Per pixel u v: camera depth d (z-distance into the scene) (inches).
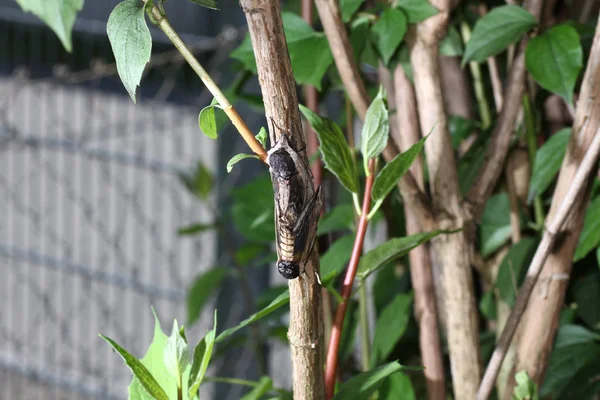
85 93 88.7
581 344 35.1
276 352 75.0
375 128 29.4
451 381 38.1
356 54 34.9
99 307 98.4
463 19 36.9
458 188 33.1
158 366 30.0
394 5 33.6
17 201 103.7
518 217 36.4
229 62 59.2
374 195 29.3
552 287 32.7
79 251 100.3
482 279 39.4
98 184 97.7
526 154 36.9
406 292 39.5
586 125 31.7
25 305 103.1
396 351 38.7
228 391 68.7
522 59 33.8
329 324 36.3
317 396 28.7
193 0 28.2
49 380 92.0
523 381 31.0
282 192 27.0
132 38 27.2
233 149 63.3
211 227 52.6
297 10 41.1
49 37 78.5
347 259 36.0
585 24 35.8
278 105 26.7
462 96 38.6
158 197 92.9
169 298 78.6
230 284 63.9
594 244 33.3
